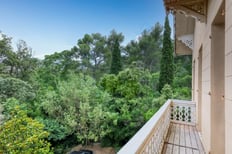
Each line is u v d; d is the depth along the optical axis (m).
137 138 1.32
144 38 23.58
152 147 1.86
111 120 10.41
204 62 3.02
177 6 2.67
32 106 11.58
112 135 10.45
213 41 2.28
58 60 21.48
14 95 10.98
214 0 2.08
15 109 5.94
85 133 10.24
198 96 4.15
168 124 4.23
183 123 4.82
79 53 25.03
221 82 2.21
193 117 4.86
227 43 1.40
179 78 15.02
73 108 10.37
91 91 11.38
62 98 10.56
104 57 26.25
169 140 3.38
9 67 15.02
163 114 2.86
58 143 10.37
